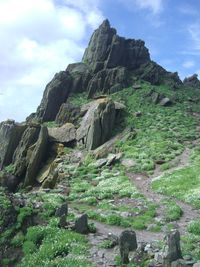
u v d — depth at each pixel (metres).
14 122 87.75
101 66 106.81
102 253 26.41
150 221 35.94
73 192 51.91
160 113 88.12
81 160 70.50
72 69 108.19
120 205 42.75
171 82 111.56
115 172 60.66
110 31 114.38
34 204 35.34
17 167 71.38
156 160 63.56
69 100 97.38
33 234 29.78
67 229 31.02
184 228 33.41
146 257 24.08
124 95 96.44
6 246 29.70
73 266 24.30
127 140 74.38
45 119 95.44
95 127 74.88
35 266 26.16
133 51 113.44
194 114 92.38
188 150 68.81
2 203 33.06
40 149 71.88
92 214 37.31
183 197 44.38
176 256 23.02
